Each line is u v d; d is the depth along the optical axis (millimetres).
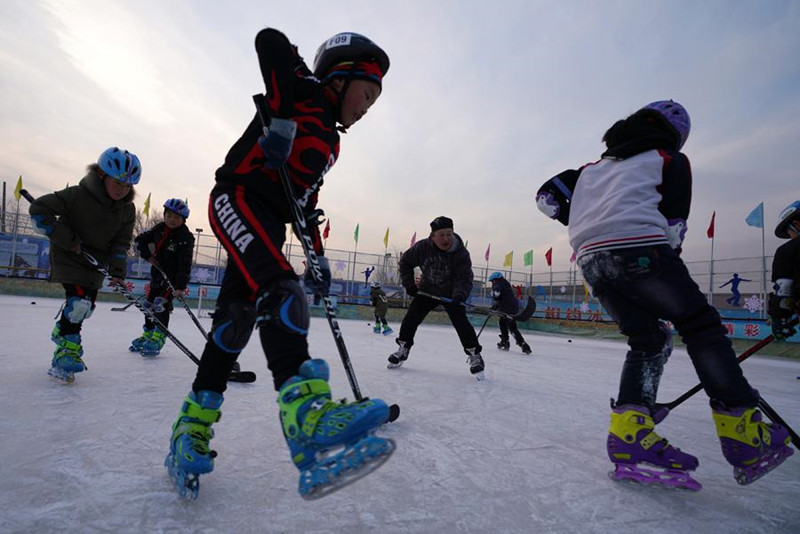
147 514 1104
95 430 1729
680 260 1504
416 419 2250
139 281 15617
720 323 1460
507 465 1638
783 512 1322
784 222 3352
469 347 3703
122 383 2609
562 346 10125
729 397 1395
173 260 3934
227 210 1176
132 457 1479
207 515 1121
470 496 1339
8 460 1384
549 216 1850
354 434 845
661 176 1572
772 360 10547
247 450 1630
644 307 1536
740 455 1376
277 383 979
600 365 5840
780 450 1361
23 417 1829
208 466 1191
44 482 1246
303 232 1170
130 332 5617
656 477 1453
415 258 3926
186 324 7914
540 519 1211
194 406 1281
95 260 2463
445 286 3891
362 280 22250
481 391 3180
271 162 1123
